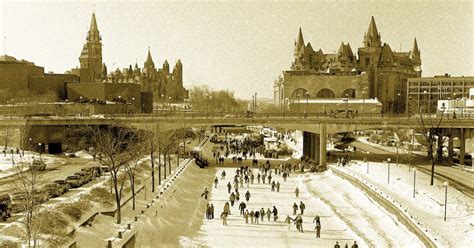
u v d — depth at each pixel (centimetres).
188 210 7394
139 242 5381
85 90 17675
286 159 13550
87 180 7594
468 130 11738
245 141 17212
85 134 12094
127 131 11919
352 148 15488
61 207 5238
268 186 9431
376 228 6216
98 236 5028
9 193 6247
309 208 7594
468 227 5406
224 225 6538
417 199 6825
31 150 11862
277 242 5762
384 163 10988
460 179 8625
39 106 14625
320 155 11775
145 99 19425
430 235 5097
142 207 6681
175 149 13138
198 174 10794
